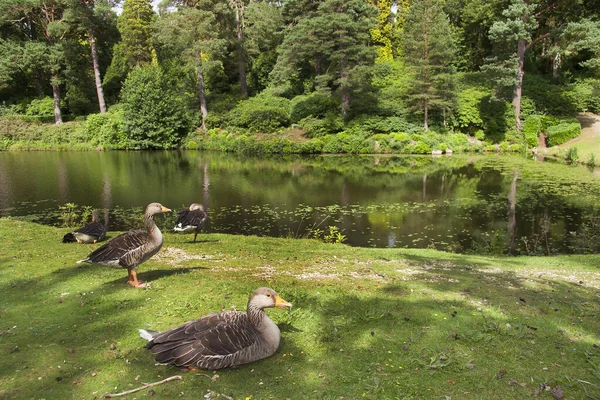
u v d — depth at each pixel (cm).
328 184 2373
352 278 755
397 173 2759
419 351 465
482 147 3912
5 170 2869
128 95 4372
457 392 393
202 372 421
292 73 4641
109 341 487
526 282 752
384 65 4969
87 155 3869
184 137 4578
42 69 4953
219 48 4484
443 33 4019
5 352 463
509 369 434
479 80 4631
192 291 644
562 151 3484
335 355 456
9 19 4591
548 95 4275
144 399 378
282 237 1375
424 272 815
